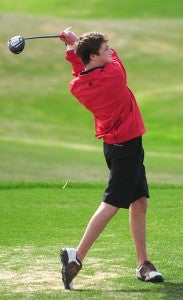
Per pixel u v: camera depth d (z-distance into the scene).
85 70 13.92
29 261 15.78
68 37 14.43
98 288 13.78
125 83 13.91
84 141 63.28
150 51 88.44
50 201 22.50
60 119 71.62
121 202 14.06
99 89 13.73
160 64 85.06
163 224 19.09
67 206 21.69
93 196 23.36
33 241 17.53
